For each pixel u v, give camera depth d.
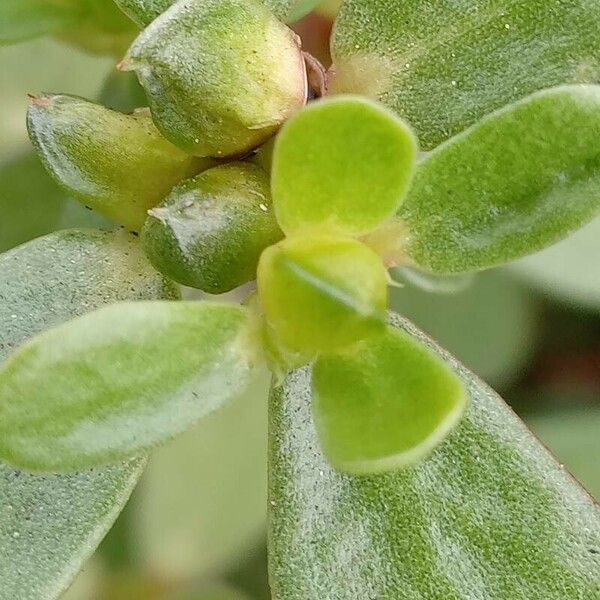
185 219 0.05
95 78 0.08
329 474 0.05
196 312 0.05
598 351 0.09
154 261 0.05
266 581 0.08
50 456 0.05
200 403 0.05
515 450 0.05
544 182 0.05
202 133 0.05
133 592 0.08
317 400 0.05
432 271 0.05
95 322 0.05
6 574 0.05
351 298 0.05
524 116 0.05
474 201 0.05
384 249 0.05
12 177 0.07
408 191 0.05
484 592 0.05
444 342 0.09
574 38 0.05
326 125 0.05
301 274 0.05
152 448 0.05
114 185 0.06
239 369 0.05
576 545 0.05
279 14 0.06
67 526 0.05
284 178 0.05
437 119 0.06
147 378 0.05
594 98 0.05
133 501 0.08
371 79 0.06
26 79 0.08
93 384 0.05
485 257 0.05
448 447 0.05
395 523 0.05
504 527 0.05
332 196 0.05
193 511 0.08
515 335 0.09
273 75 0.05
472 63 0.06
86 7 0.06
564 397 0.09
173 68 0.05
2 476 0.05
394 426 0.05
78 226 0.07
